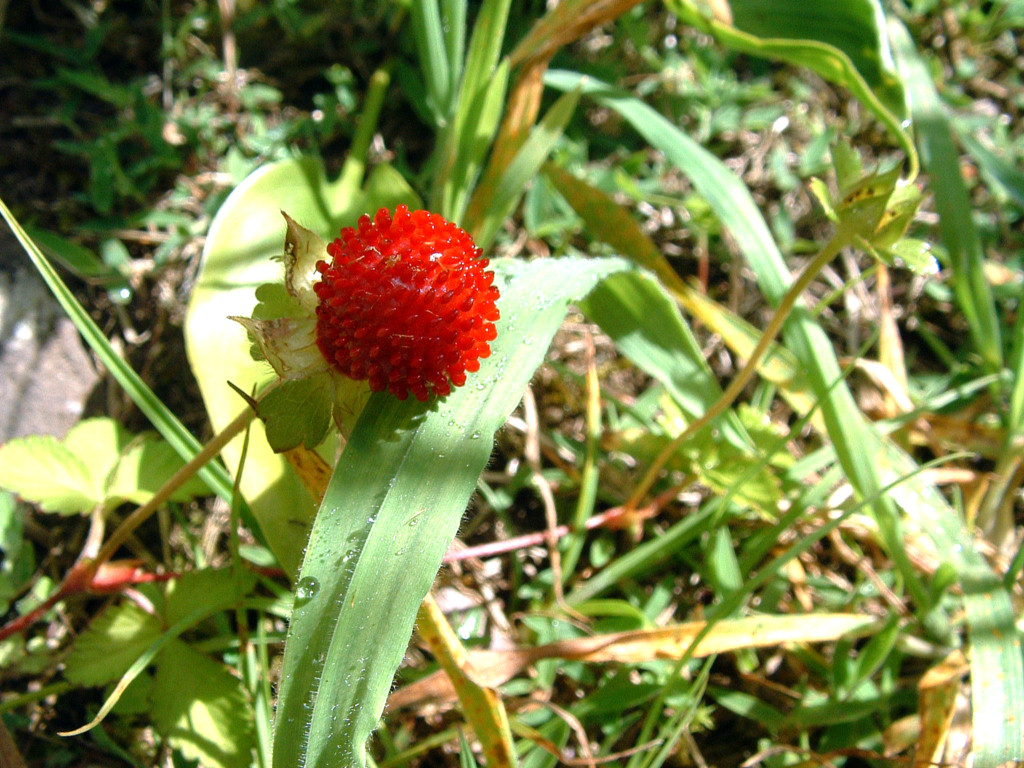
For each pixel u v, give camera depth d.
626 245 0.12
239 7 0.14
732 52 0.16
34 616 0.10
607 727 0.10
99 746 0.10
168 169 0.14
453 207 0.11
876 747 0.10
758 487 0.11
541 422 0.13
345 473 0.07
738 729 0.11
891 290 0.15
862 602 0.12
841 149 0.08
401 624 0.07
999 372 0.12
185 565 0.11
